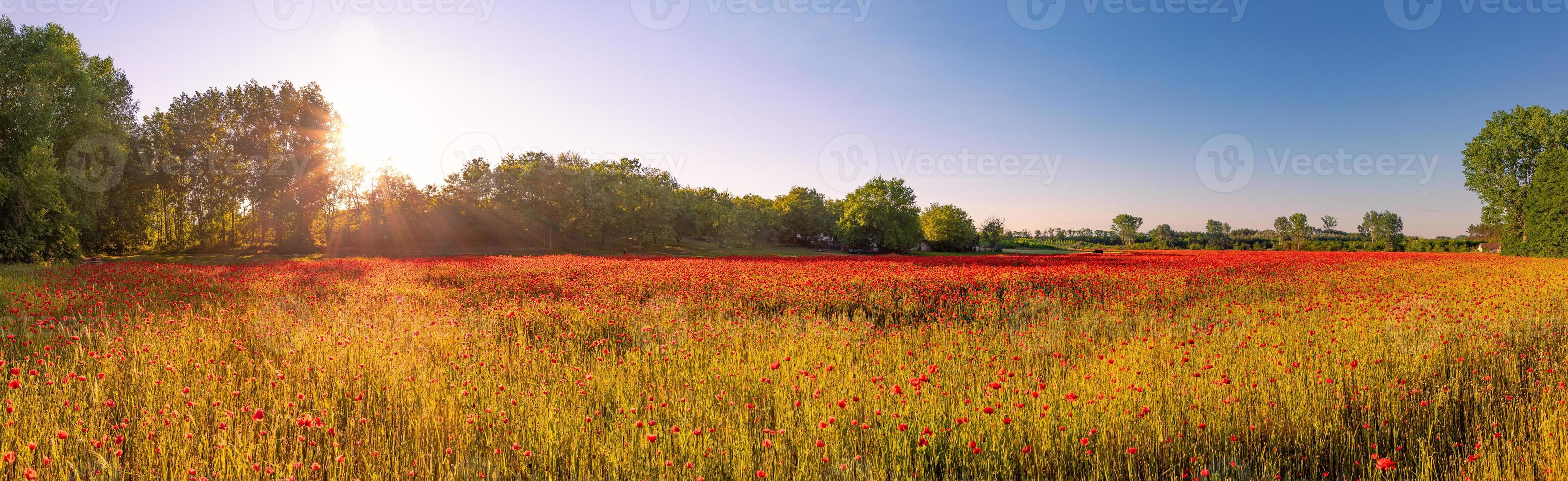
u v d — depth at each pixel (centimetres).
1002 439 428
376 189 5409
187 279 1469
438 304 1138
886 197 7194
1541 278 1741
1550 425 429
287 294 1232
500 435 429
